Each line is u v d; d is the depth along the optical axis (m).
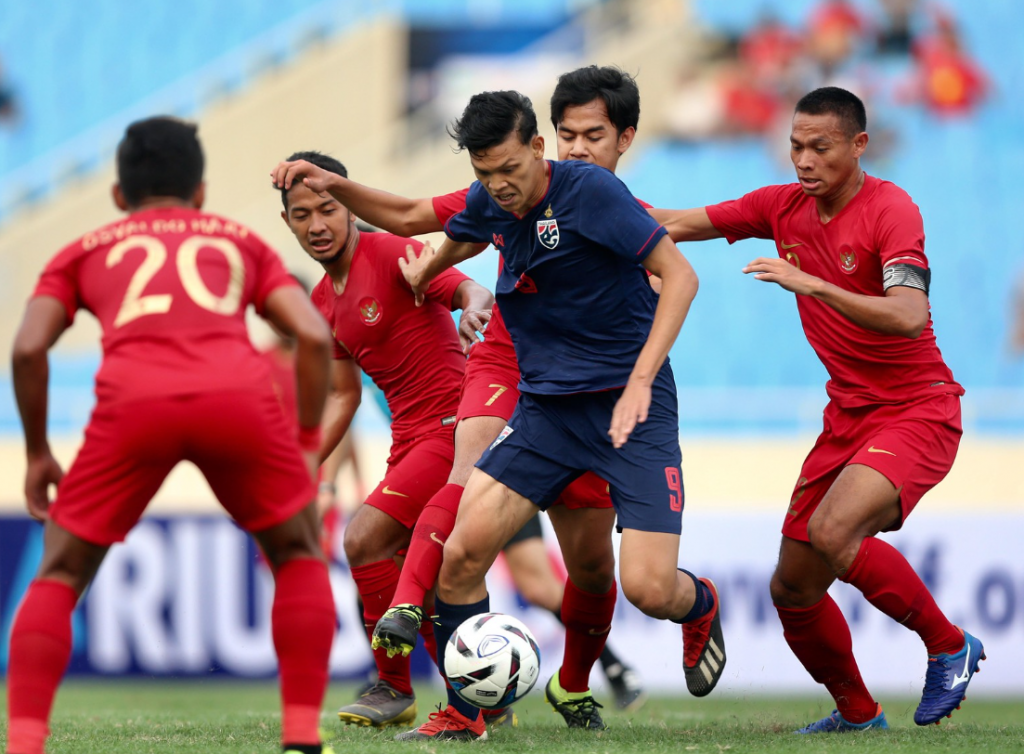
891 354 15.98
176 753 12.88
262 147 59.09
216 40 60.91
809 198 16.59
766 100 56.53
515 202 13.68
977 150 54.97
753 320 50.00
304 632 10.84
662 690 29.58
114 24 61.06
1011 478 38.31
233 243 11.02
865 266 15.93
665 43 57.69
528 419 14.88
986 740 14.73
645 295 14.86
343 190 16.25
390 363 17.81
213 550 30.22
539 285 14.41
